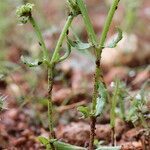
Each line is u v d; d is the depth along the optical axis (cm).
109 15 27
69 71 56
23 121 44
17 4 55
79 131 39
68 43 27
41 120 43
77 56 60
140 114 33
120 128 39
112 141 34
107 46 27
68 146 29
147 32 67
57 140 29
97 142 35
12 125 44
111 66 58
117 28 26
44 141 29
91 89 50
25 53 58
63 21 70
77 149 29
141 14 71
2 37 59
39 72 52
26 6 27
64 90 48
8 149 39
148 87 48
